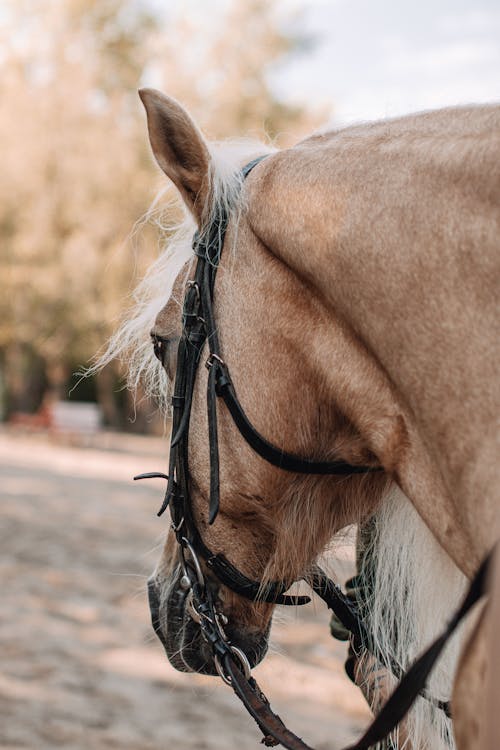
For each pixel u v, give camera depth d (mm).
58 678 5902
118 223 29297
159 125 1894
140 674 6145
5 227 30953
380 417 1620
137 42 31953
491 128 1513
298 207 1690
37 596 7883
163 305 2066
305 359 1719
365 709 5707
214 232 1891
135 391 2254
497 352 1416
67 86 30531
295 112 30500
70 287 29844
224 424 1831
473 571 1486
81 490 15648
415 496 1578
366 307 1579
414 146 1590
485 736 1039
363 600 2125
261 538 1909
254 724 5445
